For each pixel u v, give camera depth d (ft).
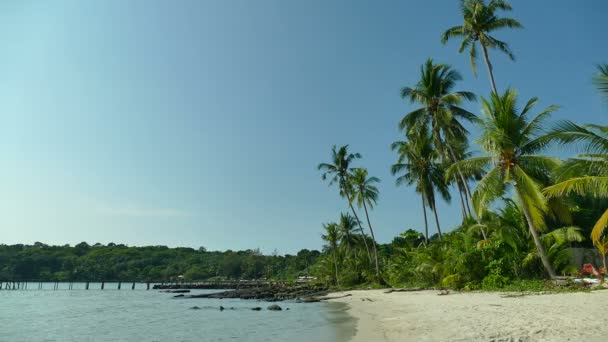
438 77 115.75
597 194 64.08
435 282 125.29
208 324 79.20
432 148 144.56
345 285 193.67
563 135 64.23
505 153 79.56
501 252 92.58
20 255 408.05
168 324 81.97
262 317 88.74
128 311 119.85
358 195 176.76
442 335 38.24
